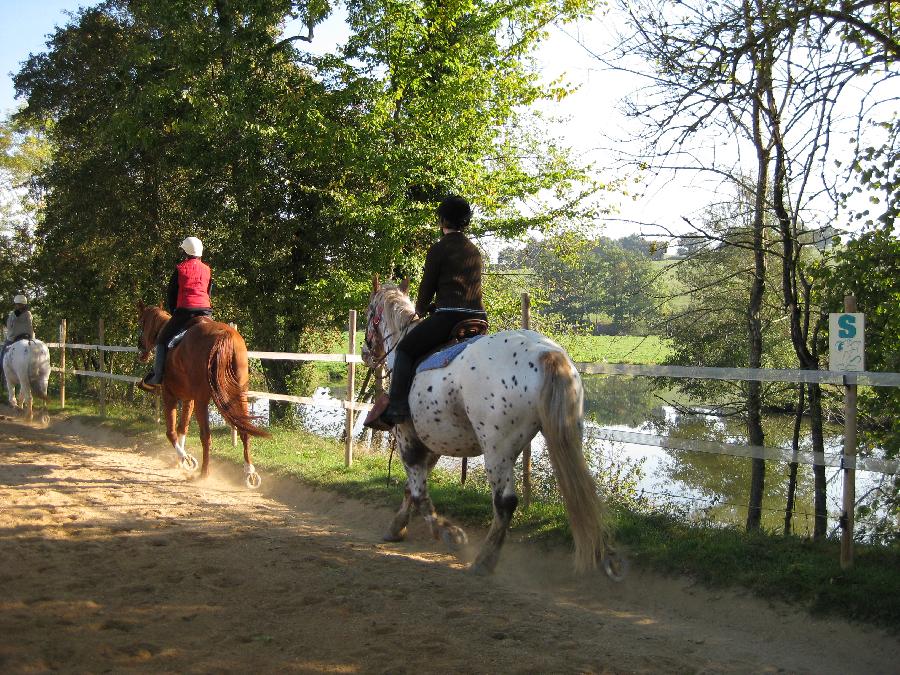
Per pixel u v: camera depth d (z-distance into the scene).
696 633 4.59
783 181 7.54
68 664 3.66
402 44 16.34
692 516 6.82
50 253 22.11
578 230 17.36
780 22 6.32
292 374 19.86
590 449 10.22
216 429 13.23
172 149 18.31
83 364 24.58
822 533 6.49
